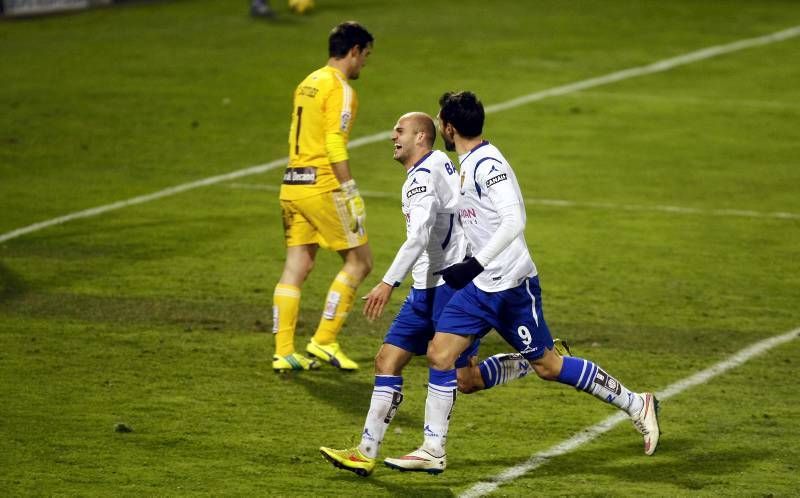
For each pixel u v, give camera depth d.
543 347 24.03
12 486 22.98
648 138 62.84
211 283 39.31
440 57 80.56
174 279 39.72
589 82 75.06
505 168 23.20
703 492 23.22
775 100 71.19
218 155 59.09
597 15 95.38
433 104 69.25
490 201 23.33
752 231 46.91
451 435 26.44
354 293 31.58
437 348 23.64
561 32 89.19
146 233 45.88
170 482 23.39
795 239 45.72
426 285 24.64
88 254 42.84
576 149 60.62
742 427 27.05
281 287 31.09
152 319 35.38
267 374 30.73
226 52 81.44
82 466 24.16
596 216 49.06
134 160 57.84
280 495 22.86
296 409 28.12
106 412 27.53
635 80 75.81
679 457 25.19
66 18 94.06
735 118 67.06
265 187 53.66
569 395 29.31
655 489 23.38
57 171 55.66
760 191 53.34
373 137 62.44
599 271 41.12
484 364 25.61
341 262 42.41
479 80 74.94
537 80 75.31
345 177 30.27
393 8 97.31
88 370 30.66
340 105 30.14
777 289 39.16
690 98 71.56
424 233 23.58
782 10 97.56
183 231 46.22
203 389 29.41
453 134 23.73
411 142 24.62
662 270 41.38
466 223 23.80
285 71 76.38
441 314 24.05
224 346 32.97
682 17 94.75
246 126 64.56
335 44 30.59
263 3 92.38
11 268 40.88
